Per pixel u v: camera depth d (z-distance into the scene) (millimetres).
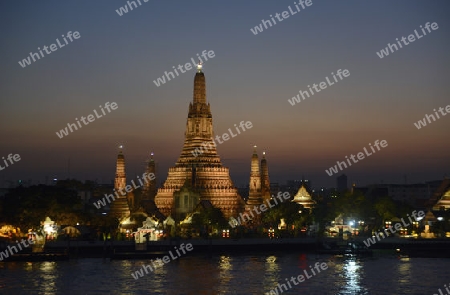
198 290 142375
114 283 149875
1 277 156375
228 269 172875
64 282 150375
